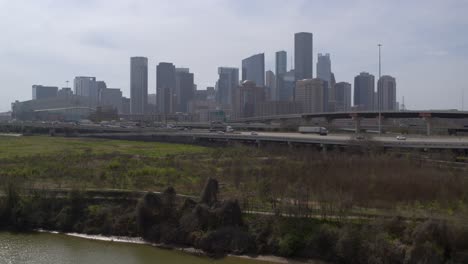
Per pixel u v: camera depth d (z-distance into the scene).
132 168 120.38
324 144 171.50
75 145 197.25
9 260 71.88
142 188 97.50
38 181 104.31
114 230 83.88
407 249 65.06
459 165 114.25
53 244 79.69
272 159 137.50
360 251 66.88
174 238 78.31
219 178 107.12
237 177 104.50
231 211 77.44
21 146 188.00
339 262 67.81
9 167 121.31
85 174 111.12
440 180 90.50
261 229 75.19
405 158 120.19
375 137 179.00
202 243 75.19
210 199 83.25
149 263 70.38
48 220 88.75
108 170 117.38
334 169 104.38
